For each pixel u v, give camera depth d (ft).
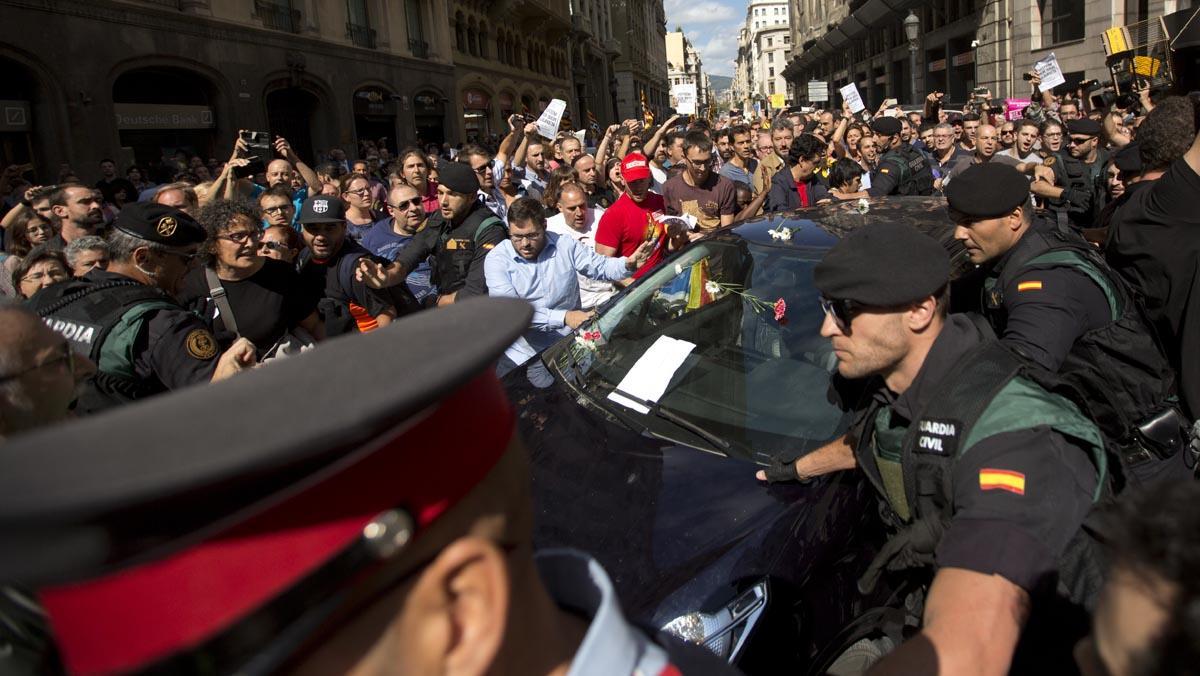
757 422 8.55
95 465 1.52
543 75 130.62
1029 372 5.12
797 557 6.77
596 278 14.87
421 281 18.49
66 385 5.93
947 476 4.92
